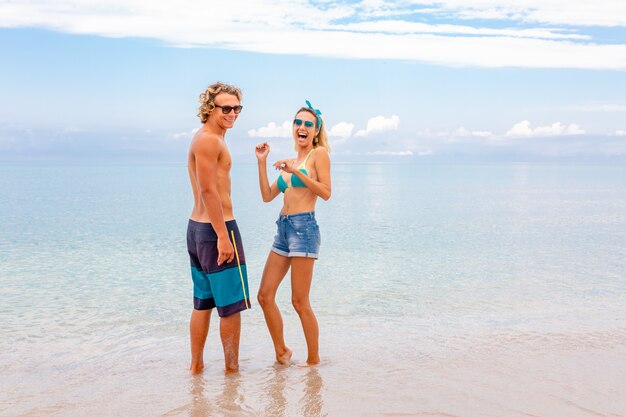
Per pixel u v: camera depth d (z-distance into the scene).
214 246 4.48
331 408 3.85
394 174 119.38
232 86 4.54
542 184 60.12
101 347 5.41
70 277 8.97
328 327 6.11
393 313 6.74
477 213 22.20
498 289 8.12
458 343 5.43
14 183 53.25
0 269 9.67
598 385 4.26
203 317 4.64
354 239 14.06
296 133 5.02
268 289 4.91
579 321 6.25
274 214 20.81
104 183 54.81
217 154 4.39
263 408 3.86
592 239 13.96
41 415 3.74
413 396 4.06
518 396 4.04
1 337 5.73
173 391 4.21
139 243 13.05
